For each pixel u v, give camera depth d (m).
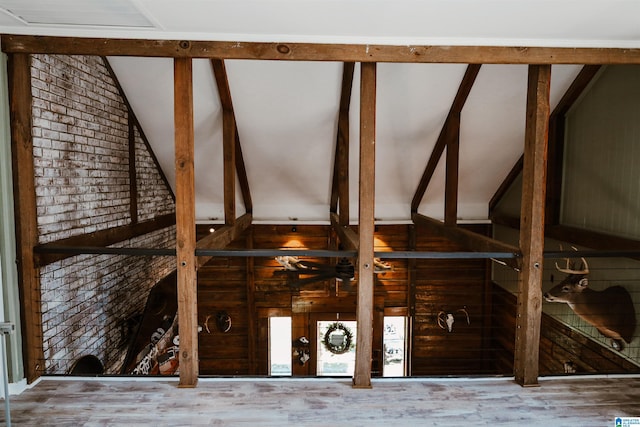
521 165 6.50
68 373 3.90
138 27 3.15
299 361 7.81
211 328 7.95
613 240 4.81
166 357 5.68
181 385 3.49
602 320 4.93
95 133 4.52
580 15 2.84
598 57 3.46
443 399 3.33
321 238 7.73
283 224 7.56
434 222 6.26
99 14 2.90
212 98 5.16
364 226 3.50
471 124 5.67
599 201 5.19
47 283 3.70
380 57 3.41
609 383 3.61
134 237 5.49
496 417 3.09
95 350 4.51
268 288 7.89
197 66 4.70
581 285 4.99
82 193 4.26
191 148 3.46
